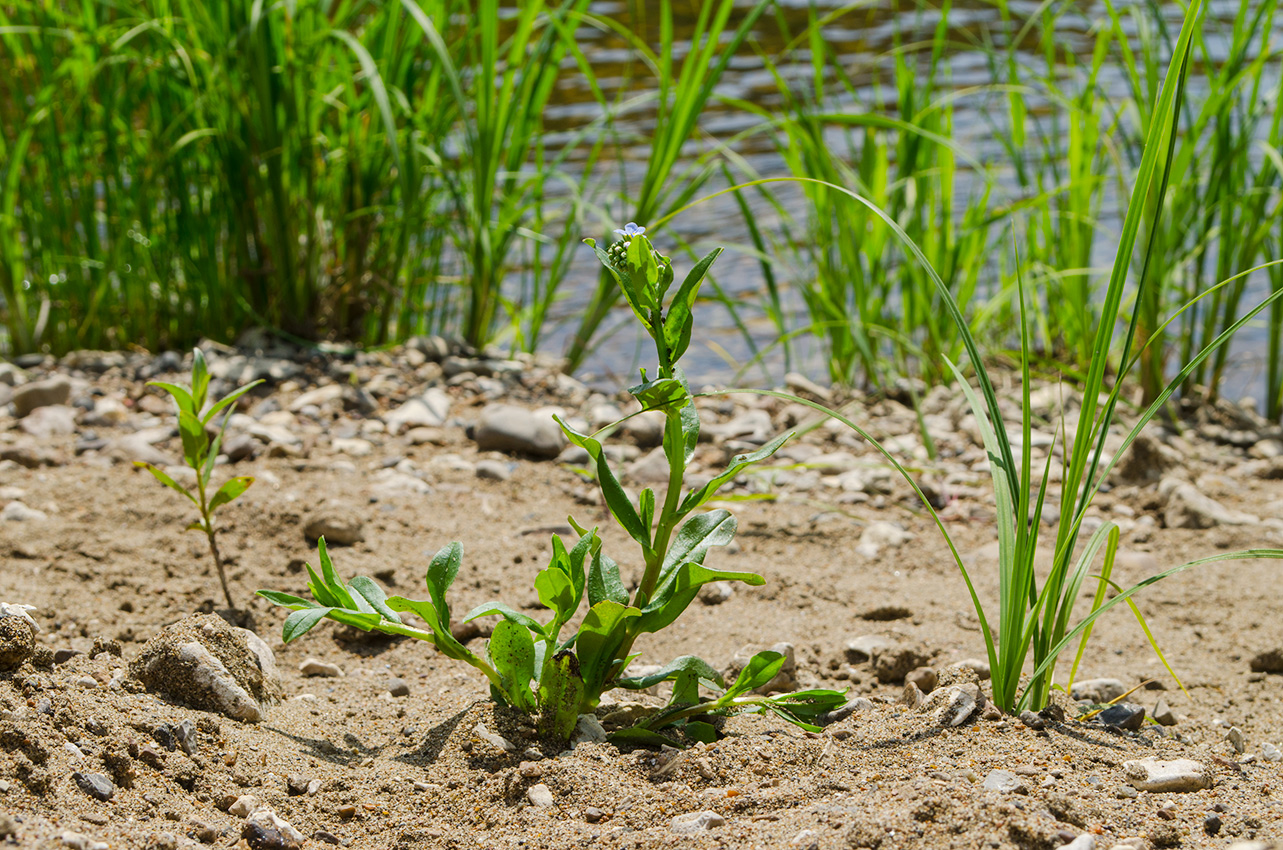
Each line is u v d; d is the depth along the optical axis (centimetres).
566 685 207
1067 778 188
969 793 173
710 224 693
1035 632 213
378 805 194
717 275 641
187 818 179
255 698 228
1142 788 189
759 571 331
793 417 469
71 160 496
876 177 502
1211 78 429
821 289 512
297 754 208
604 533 352
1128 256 204
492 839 181
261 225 497
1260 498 393
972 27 1133
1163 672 279
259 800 189
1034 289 508
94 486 360
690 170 508
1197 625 306
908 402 492
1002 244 539
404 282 543
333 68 532
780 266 647
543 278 648
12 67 499
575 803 188
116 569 302
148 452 396
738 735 220
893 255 546
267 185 481
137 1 524
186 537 325
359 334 527
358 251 505
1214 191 455
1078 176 497
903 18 1182
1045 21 523
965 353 519
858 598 315
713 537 212
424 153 483
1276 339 465
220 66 466
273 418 434
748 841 171
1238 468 423
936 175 545
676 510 209
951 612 304
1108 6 437
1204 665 283
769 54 1060
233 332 509
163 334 519
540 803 189
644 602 210
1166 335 505
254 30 428
